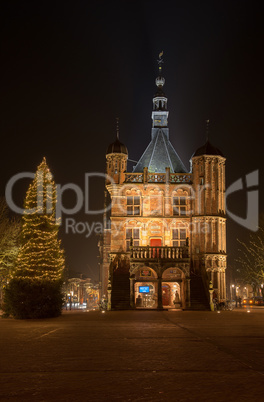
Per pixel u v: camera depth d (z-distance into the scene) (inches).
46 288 1330.0
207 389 350.9
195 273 1815.9
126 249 1876.2
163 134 2087.8
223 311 1590.8
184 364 461.4
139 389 351.6
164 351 555.2
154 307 1796.3
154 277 1824.6
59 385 365.7
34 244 1387.8
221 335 742.5
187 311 1552.7
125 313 1429.6
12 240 1825.8
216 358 498.6
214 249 1824.6
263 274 2356.1
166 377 396.5
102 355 524.7
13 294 1320.1
